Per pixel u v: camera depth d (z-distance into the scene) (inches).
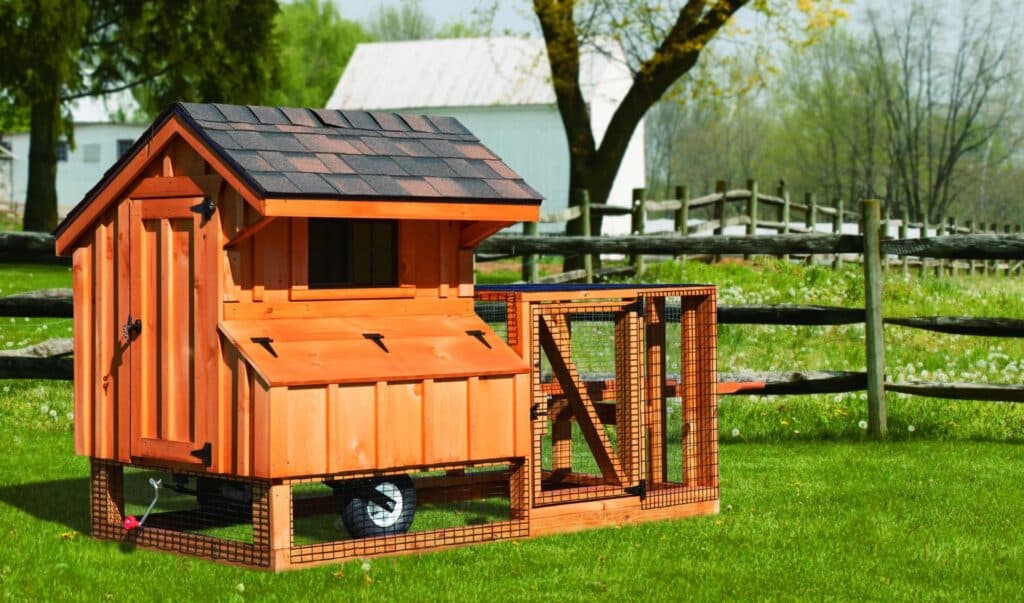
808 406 473.1
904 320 439.5
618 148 1156.5
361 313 269.4
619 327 297.7
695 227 956.6
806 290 767.1
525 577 251.8
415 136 285.0
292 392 245.4
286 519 251.1
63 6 1299.2
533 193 277.9
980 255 432.1
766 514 312.3
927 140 2989.7
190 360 259.9
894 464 384.2
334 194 248.4
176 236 263.1
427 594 238.4
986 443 425.1
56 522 308.8
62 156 2728.8
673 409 350.9
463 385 267.7
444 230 280.8
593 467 355.9
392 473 258.5
